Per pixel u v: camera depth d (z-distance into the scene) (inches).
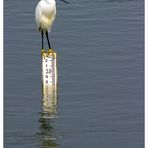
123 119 901.2
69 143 834.2
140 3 1551.4
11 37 1284.4
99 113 924.0
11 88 1028.5
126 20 1405.0
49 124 893.8
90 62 1134.4
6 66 1120.8
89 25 1368.1
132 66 1109.1
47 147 824.3
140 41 1251.2
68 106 956.0
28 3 1557.6
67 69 1101.7
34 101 979.9
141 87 1016.2
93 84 1034.7
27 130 877.2
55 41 1257.4
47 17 1103.0
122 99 971.9
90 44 1236.5
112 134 856.3
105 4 1545.3
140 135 852.6
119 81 1043.3
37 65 1127.6
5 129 880.9
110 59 1147.9
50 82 1047.6
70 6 1524.4
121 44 1234.0
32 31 1327.5
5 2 1563.7
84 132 864.9
